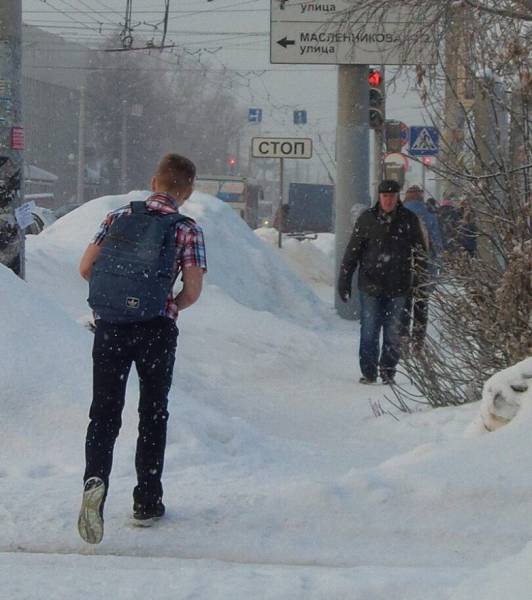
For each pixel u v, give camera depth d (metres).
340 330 23.72
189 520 7.90
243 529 7.77
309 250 34.06
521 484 7.95
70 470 9.35
